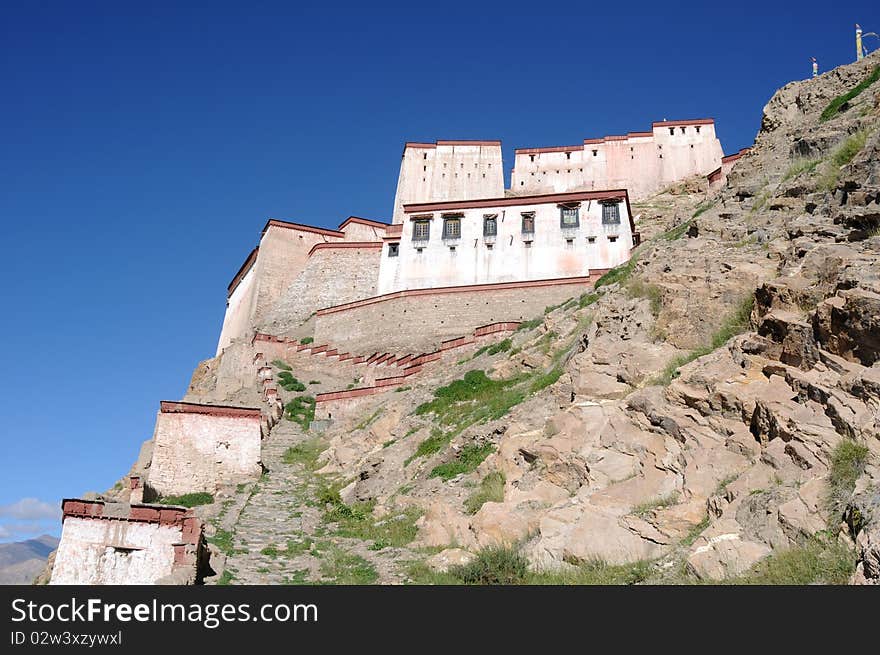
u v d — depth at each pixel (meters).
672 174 95.88
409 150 96.50
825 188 21.14
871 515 11.37
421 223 56.22
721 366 16.84
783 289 16.78
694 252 22.34
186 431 28.47
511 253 53.72
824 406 13.93
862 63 27.50
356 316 53.72
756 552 12.41
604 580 13.72
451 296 50.91
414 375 38.31
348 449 29.78
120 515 17.55
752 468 14.11
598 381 19.75
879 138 19.62
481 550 16.62
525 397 24.64
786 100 29.55
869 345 14.02
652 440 16.64
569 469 17.47
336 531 21.83
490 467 20.75
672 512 14.73
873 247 16.45
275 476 29.33
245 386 46.94
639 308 21.62
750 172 26.03
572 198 54.25
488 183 94.62
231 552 19.97
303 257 71.19
